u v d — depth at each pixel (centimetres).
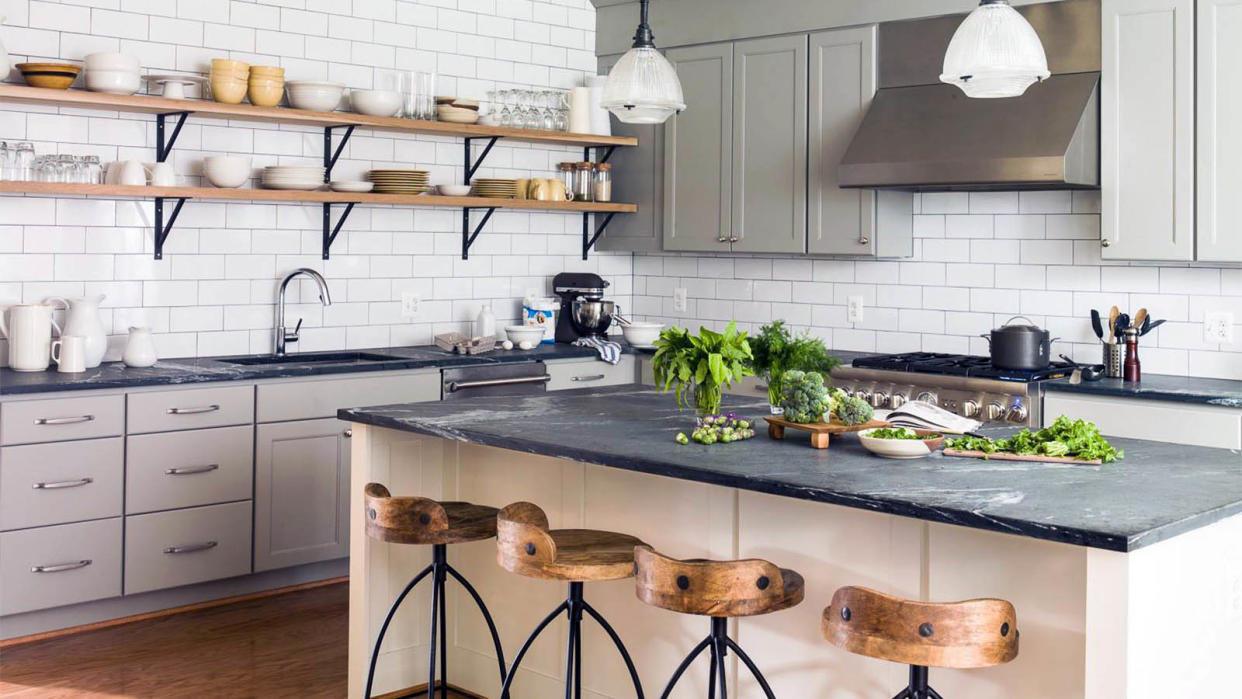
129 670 429
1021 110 507
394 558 407
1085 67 500
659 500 352
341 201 556
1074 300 543
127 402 470
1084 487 272
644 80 392
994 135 506
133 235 528
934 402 511
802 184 593
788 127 597
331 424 529
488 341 601
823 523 314
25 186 468
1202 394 447
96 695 405
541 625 320
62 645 454
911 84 553
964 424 348
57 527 455
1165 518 240
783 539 323
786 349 347
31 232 500
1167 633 250
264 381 507
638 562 287
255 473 508
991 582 284
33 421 446
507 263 664
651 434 348
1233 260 462
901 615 243
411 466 405
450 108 601
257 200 552
